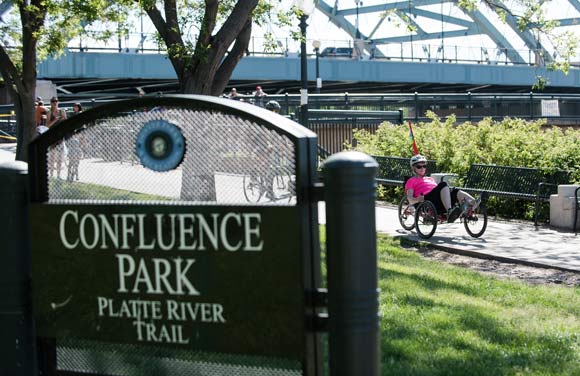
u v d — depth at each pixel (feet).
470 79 208.03
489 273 37.14
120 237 14.74
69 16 60.70
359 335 12.87
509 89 243.81
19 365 15.84
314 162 14.21
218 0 50.21
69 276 15.15
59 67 161.68
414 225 47.88
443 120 122.31
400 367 20.07
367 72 195.72
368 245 12.89
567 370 20.61
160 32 48.44
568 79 219.00
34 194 15.79
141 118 15.33
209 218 14.10
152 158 15.19
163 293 14.52
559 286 34.04
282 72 184.03
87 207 14.93
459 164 63.98
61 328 15.28
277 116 14.83
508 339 23.57
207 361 14.83
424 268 36.27
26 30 58.59
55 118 76.54
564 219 51.03
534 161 61.87
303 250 13.64
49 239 15.25
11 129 114.73
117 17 61.36
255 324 13.94
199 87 47.34
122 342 14.87
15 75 58.75
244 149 14.42
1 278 15.69
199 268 14.23
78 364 15.79
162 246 14.47
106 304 14.94
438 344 22.47
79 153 15.72
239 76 179.63
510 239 45.70
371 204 12.93
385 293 29.25
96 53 164.96
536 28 62.80
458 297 29.40
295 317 13.66
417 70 202.28
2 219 15.67
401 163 66.03
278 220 13.66
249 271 13.89
